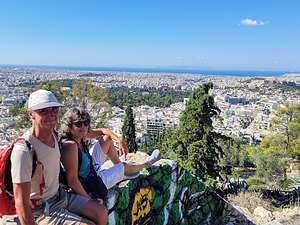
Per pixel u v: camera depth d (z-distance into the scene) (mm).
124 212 4527
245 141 64250
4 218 3727
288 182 23500
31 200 3178
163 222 5578
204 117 17125
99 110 21438
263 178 25375
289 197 15242
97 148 4707
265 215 7949
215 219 7020
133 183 4719
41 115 2986
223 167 17656
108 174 4375
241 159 36156
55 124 3082
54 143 3146
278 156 30062
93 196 3740
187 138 17062
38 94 3021
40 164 3047
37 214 3264
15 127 20141
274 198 14758
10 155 2967
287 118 34000
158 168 5309
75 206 3443
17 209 2941
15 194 2936
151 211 5227
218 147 17406
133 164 4914
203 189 6688
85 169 3678
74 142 3443
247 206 9750
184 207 6160
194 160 16328
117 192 4352
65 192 3473
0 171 2986
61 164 3447
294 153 33062
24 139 2990
